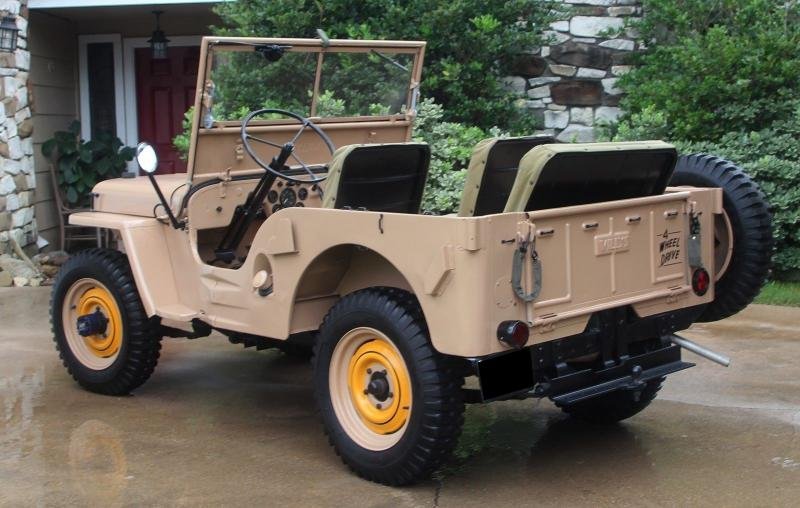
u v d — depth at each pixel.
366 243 3.96
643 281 4.20
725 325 6.81
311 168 5.28
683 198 4.32
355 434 4.17
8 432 4.80
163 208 5.05
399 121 5.65
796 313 7.09
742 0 8.50
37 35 10.38
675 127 8.24
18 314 7.59
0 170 9.27
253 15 8.52
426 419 3.83
